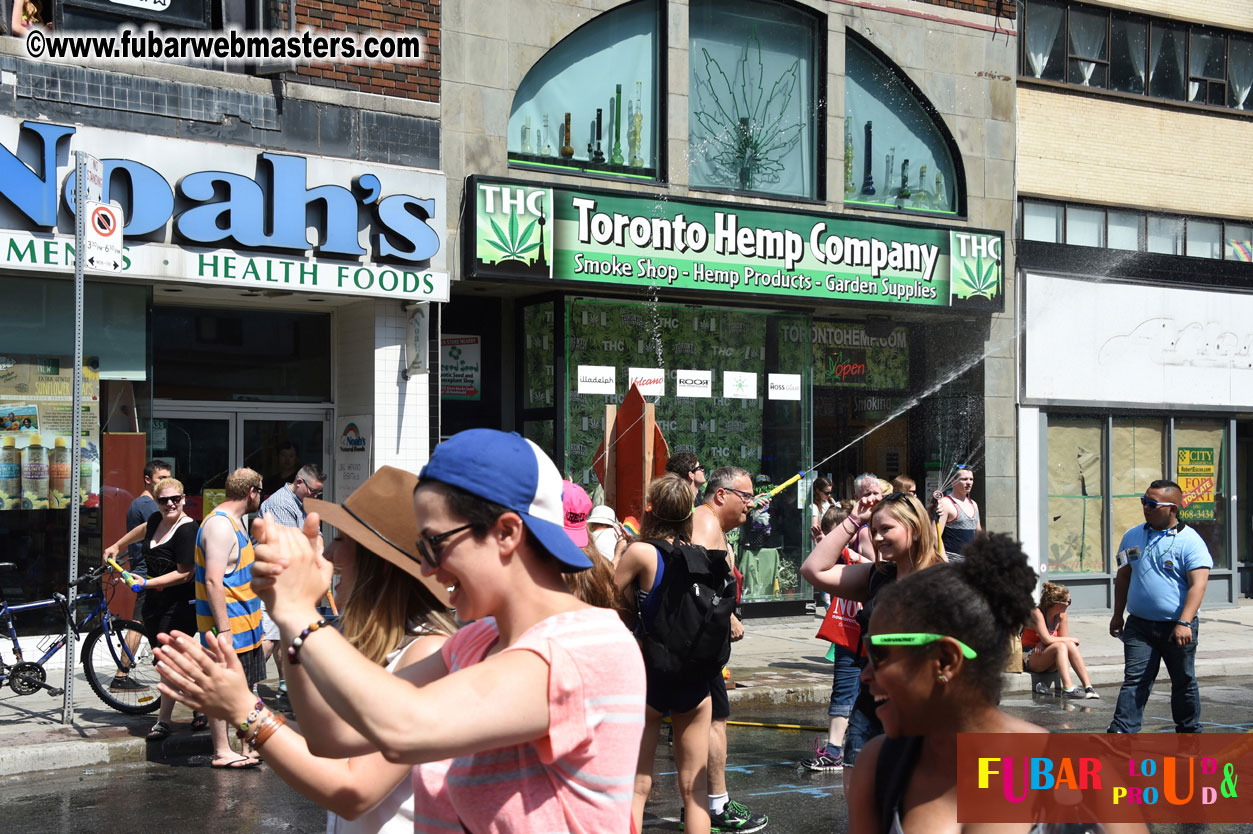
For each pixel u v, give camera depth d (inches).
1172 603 305.4
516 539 80.7
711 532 240.2
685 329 544.4
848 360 606.9
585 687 77.0
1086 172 647.1
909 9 589.3
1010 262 614.2
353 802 86.7
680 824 245.4
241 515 289.1
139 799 265.3
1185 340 662.5
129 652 334.0
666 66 528.4
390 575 110.4
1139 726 311.1
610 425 356.8
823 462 600.4
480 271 472.4
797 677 411.8
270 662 411.8
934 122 601.9
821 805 262.2
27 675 347.6
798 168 569.3
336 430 483.5
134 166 398.9
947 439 617.3
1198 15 681.6
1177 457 664.4
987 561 84.1
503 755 78.7
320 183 436.5
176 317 459.2
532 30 492.1
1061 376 625.9
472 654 91.0
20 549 398.9
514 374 538.0
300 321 481.7
